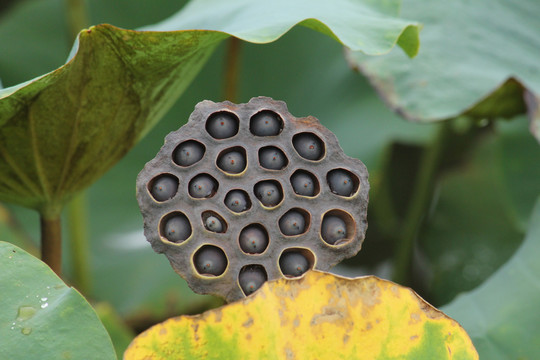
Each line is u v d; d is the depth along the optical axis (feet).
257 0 3.15
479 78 3.65
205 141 2.61
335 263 2.64
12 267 2.64
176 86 3.06
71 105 2.88
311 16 2.94
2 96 2.76
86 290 4.23
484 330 3.08
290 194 2.63
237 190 2.61
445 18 3.89
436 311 2.61
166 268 4.62
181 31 2.80
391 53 3.76
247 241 2.61
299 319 2.58
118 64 2.87
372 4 3.18
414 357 2.60
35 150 2.93
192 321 2.55
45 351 2.58
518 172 4.35
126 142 3.06
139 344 2.54
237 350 2.56
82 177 3.04
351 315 2.60
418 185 4.46
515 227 4.45
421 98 3.62
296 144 2.64
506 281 3.16
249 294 2.61
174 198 2.60
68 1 4.16
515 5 4.11
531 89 3.57
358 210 2.64
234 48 4.12
